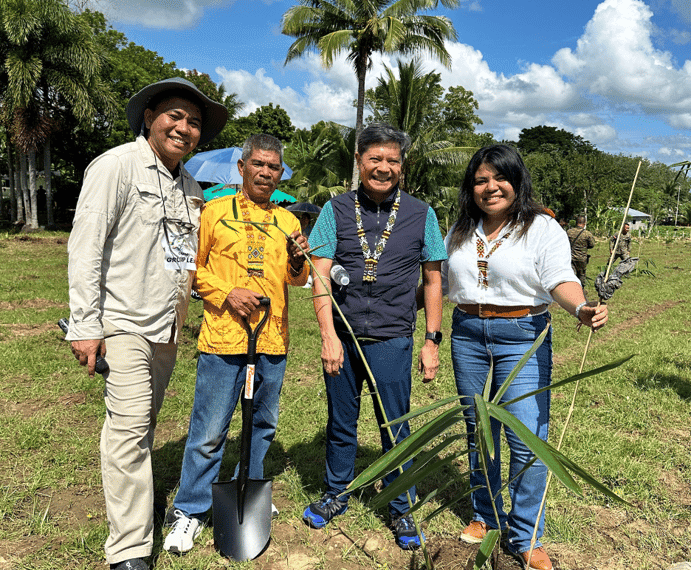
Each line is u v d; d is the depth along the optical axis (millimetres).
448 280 2494
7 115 21797
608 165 42000
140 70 27797
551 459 1184
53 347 5602
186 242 2283
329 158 21750
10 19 19516
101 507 2693
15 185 28594
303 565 2314
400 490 1491
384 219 2375
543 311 2305
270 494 2387
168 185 2236
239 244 2359
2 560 2225
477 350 2361
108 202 2023
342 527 2600
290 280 2508
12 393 4211
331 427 2582
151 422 2381
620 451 3547
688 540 2604
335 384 2500
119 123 27203
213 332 2365
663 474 3299
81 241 1976
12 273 11336
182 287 2285
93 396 4203
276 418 2557
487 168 2199
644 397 4699
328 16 18609
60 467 3059
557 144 81625
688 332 8008
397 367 2400
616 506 2904
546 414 2248
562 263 2115
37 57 20594
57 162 31625
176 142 2186
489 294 2285
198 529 2459
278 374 2486
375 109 23438
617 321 8734
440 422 1435
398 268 2361
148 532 2105
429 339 2438
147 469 2117
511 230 2248
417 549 2447
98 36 28312
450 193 21938
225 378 2375
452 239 2430
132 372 2090
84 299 1965
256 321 2369
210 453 2426
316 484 3018
